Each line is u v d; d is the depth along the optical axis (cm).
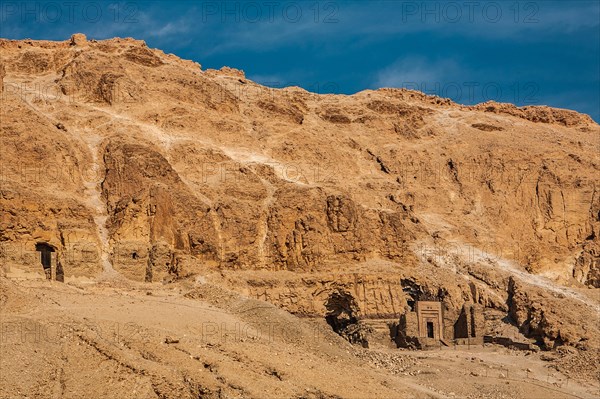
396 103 18100
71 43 16312
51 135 12800
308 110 17188
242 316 10306
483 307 13338
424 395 9056
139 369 8131
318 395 8262
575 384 11050
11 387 7775
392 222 13575
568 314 12794
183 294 10900
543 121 19200
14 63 15600
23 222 11144
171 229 11931
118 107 14350
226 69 17750
